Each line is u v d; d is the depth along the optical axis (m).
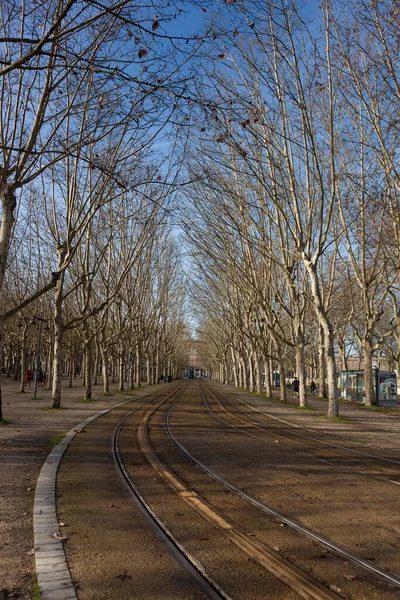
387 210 21.11
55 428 14.92
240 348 53.97
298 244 20.72
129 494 7.33
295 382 48.12
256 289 27.14
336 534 5.62
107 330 41.28
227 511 6.51
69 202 21.34
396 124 18.73
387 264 27.94
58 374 22.22
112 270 32.84
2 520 5.96
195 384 77.31
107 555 4.87
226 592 4.07
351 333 50.22
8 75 12.29
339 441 14.02
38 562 4.62
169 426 16.72
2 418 15.92
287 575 4.40
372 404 28.98
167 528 5.73
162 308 56.94
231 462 10.15
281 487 7.95
